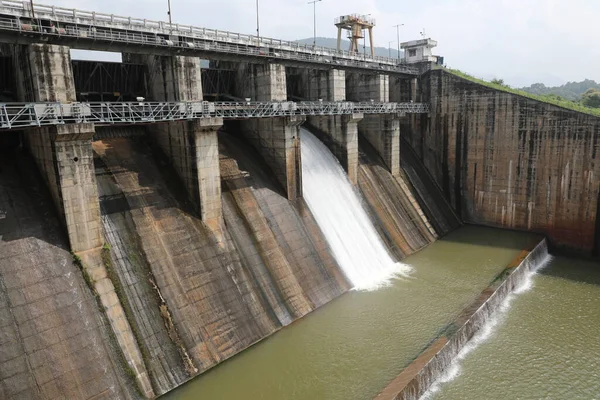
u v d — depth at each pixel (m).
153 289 27.27
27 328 22.23
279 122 39.56
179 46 32.16
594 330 33.22
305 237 38.38
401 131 62.69
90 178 26.05
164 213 31.22
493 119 53.91
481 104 54.59
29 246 24.47
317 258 37.59
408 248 47.03
